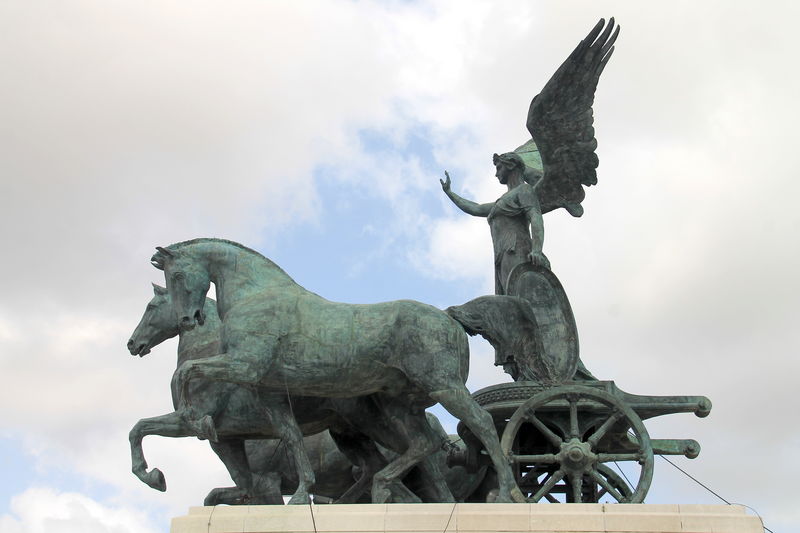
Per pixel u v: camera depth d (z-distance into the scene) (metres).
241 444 24.19
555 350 23.59
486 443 21.59
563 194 25.83
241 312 22.02
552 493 23.23
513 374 23.89
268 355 21.72
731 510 20.12
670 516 19.86
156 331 25.41
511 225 25.22
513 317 23.00
